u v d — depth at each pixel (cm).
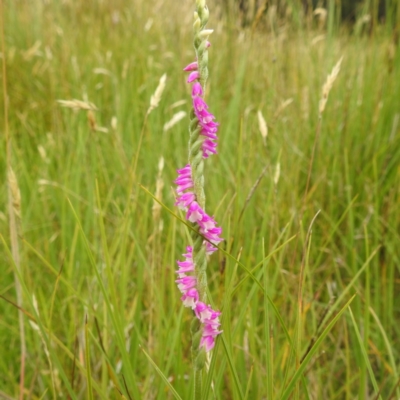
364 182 42
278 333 28
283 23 63
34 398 26
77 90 59
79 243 34
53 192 42
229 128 43
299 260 34
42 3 82
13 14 77
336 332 32
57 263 37
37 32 74
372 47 53
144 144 47
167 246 27
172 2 84
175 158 46
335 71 26
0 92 61
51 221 40
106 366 24
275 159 42
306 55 56
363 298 31
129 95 58
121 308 25
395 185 39
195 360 15
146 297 32
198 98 14
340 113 48
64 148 50
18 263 24
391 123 47
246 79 58
